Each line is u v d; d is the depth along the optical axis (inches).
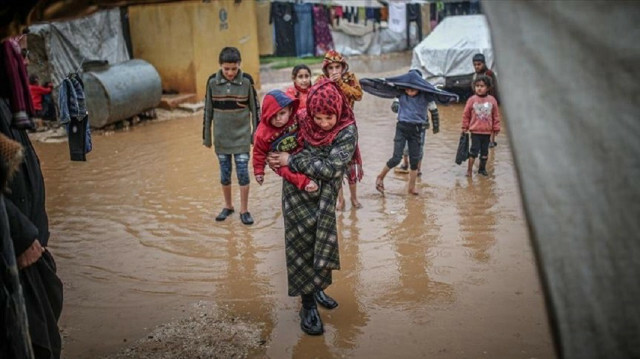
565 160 77.4
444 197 286.0
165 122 502.9
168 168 358.9
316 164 159.0
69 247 241.4
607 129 76.4
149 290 201.3
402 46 1074.1
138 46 573.9
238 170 256.8
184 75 566.9
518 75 80.1
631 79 75.4
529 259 213.3
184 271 215.6
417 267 210.5
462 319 174.6
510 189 295.4
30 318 123.5
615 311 73.6
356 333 169.8
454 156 361.7
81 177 345.4
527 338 162.9
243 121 254.4
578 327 73.9
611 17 76.6
